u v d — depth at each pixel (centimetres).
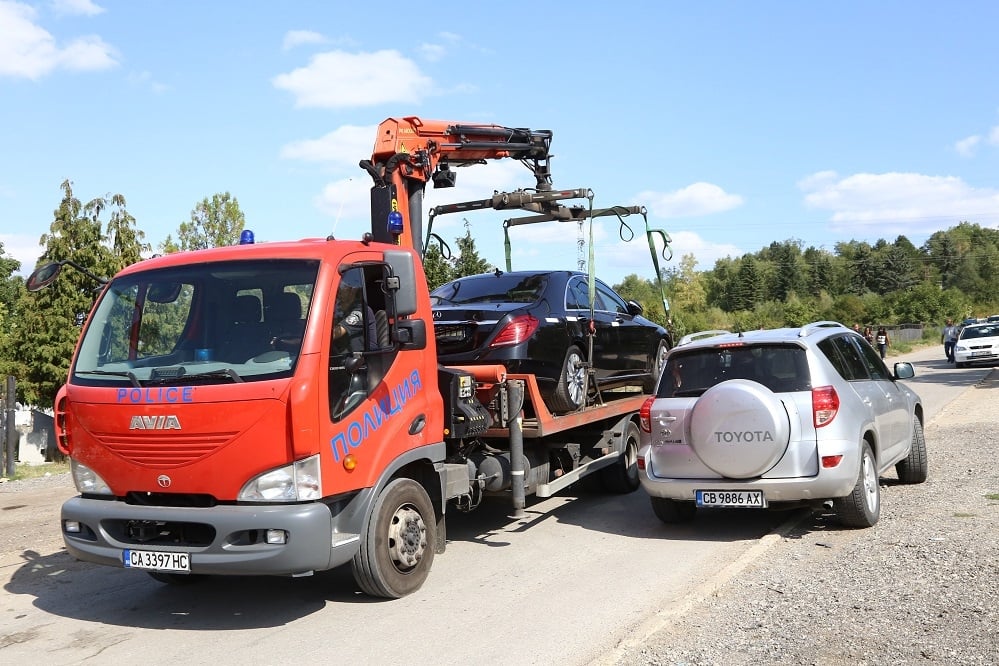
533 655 490
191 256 607
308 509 522
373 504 585
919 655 446
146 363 571
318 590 648
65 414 583
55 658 518
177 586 681
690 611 539
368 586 591
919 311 7819
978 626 480
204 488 533
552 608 575
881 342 3791
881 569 606
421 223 811
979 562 602
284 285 564
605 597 595
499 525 857
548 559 709
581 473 868
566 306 899
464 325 799
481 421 723
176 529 547
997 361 2841
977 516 746
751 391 711
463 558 724
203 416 530
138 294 600
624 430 1000
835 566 625
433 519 644
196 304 579
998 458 1041
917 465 930
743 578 609
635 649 475
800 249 15312
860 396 771
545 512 914
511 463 746
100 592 666
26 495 1161
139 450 546
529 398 774
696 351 776
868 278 13562
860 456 723
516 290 882
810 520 797
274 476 527
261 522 515
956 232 15412
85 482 573
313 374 534
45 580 705
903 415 891
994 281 13762
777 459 707
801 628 496
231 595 646
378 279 621
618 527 827
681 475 751
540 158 945
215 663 501
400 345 613
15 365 1531
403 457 614
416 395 639
